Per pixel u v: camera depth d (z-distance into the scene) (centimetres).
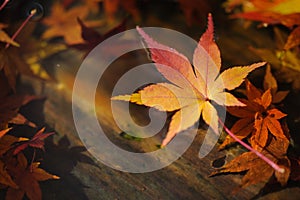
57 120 52
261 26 55
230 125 51
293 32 52
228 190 49
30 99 53
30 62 54
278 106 51
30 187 49
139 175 50
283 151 49
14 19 55
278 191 49
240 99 51
